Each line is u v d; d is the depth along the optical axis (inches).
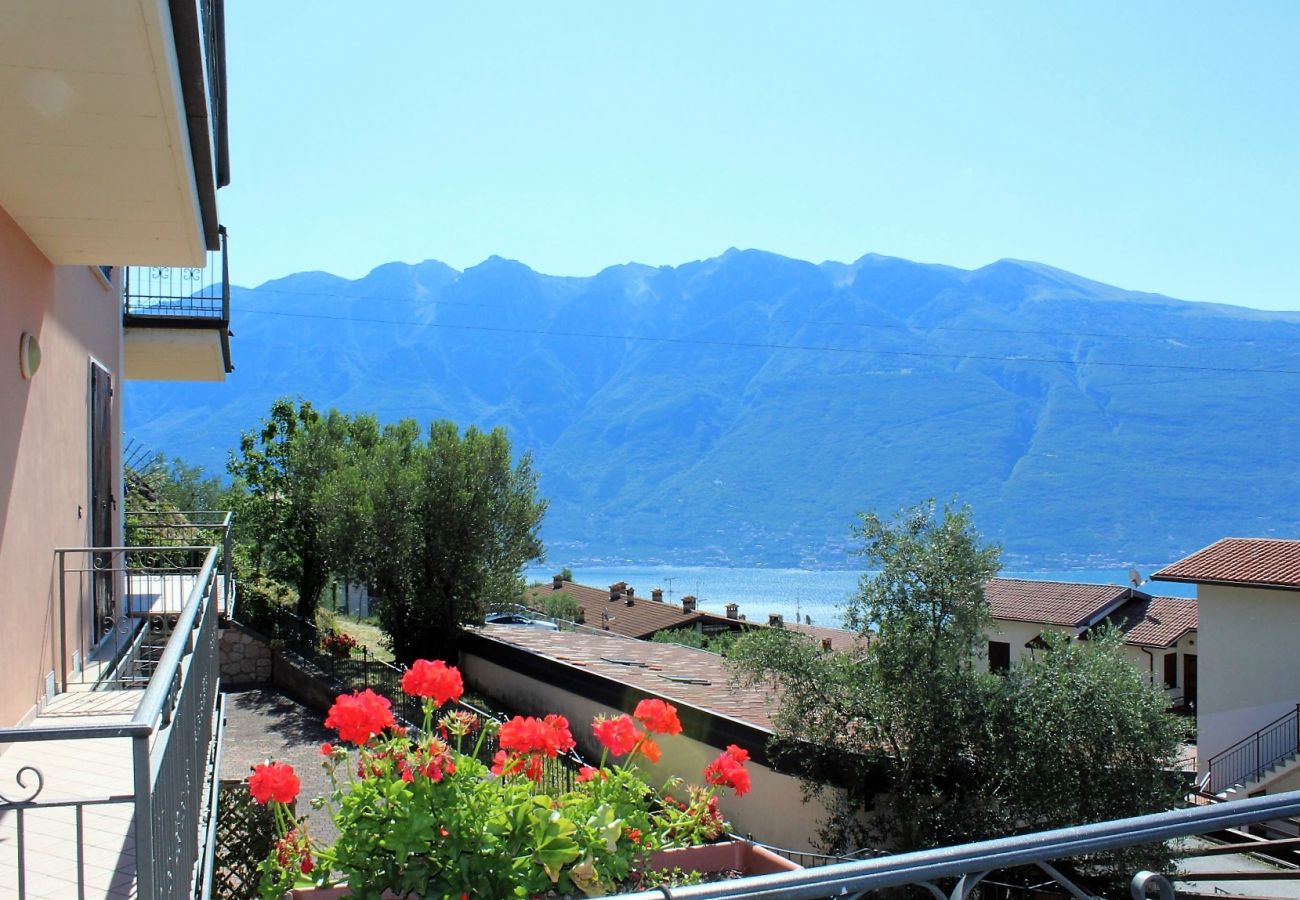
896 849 590.2
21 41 167.0
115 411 441.7
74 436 340.5
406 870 143.2
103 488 401.7
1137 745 570.3
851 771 595.2
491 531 994.1
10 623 256.1
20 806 117.7
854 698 599.5
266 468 1107.3
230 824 358.6
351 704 149.1
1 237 244.4
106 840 191.0
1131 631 1477.6
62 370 319.3
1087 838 102.7
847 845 595.8
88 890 163.6
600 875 148.2
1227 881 714.2
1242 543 1202.0
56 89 182.5
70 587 332.8
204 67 194.5
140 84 182.2
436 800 145.7
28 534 275.3
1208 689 1135.6
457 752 154.4
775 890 91.5
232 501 1120.8
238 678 869.2
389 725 152.6
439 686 159.5
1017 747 570.6
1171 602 1561.3
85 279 361.7
